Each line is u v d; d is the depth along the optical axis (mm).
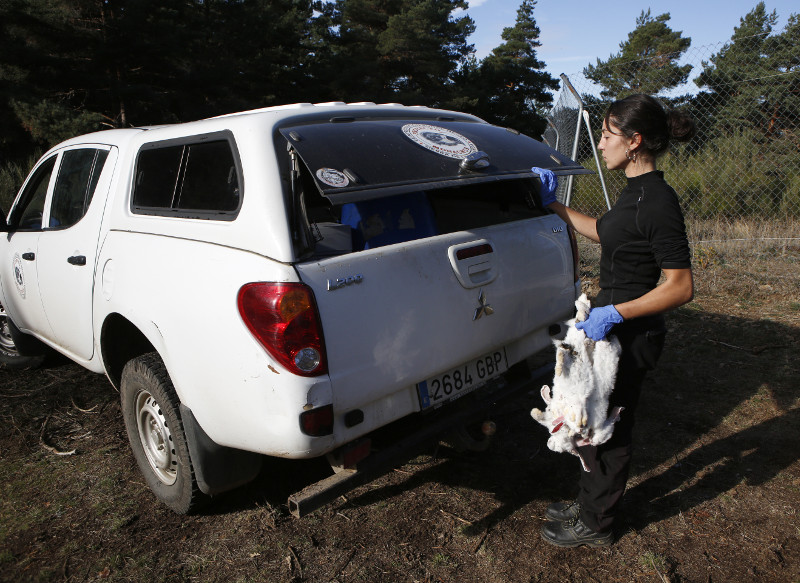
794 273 6629
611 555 2623
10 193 9766
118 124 18891
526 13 40812
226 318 2342
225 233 2467
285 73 24391
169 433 2826
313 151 2361
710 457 3332
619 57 31641
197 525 2912
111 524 2928
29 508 3070
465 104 30781
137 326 2822
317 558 2658
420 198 2846
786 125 9406
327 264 2283
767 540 2668
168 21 19250
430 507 2990
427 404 2621
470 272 2693
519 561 2605
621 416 2506
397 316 2436
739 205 8859
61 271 3545
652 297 2266
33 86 16906
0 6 16172
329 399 2252
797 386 4082
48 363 4910
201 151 2748
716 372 4387
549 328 3230
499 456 3438
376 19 31453
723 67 8992
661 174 2375
